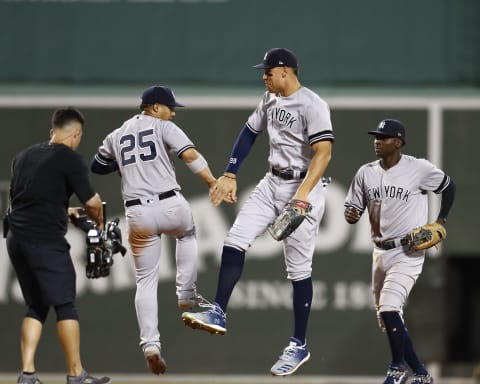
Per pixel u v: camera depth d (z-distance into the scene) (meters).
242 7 44.59
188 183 43.88
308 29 44.44
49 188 23.91
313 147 23.11
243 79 44.62
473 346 45.91
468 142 44.00
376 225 26.69
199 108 44.19
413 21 44.38
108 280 43.69
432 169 26.27
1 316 43.34
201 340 43.56
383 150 26.11
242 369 43.50
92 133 44.09
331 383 43.38
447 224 43.88
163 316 43.47
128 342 43.66
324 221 43.78
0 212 43.72
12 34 44.69
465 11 44.31
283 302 43.69
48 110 44.25
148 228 24.14
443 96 44.12
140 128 24.17
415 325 44.06
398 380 25.66
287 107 23.52
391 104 44.03
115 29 44.75
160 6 44.72
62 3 44.81
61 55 44.72
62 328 23.91
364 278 43.66
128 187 24.19
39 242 23.95
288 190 23.86
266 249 43.91
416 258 26.34
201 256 43.59
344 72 44.41
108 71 44.75
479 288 45.78
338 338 43.66
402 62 44.41
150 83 44.66
